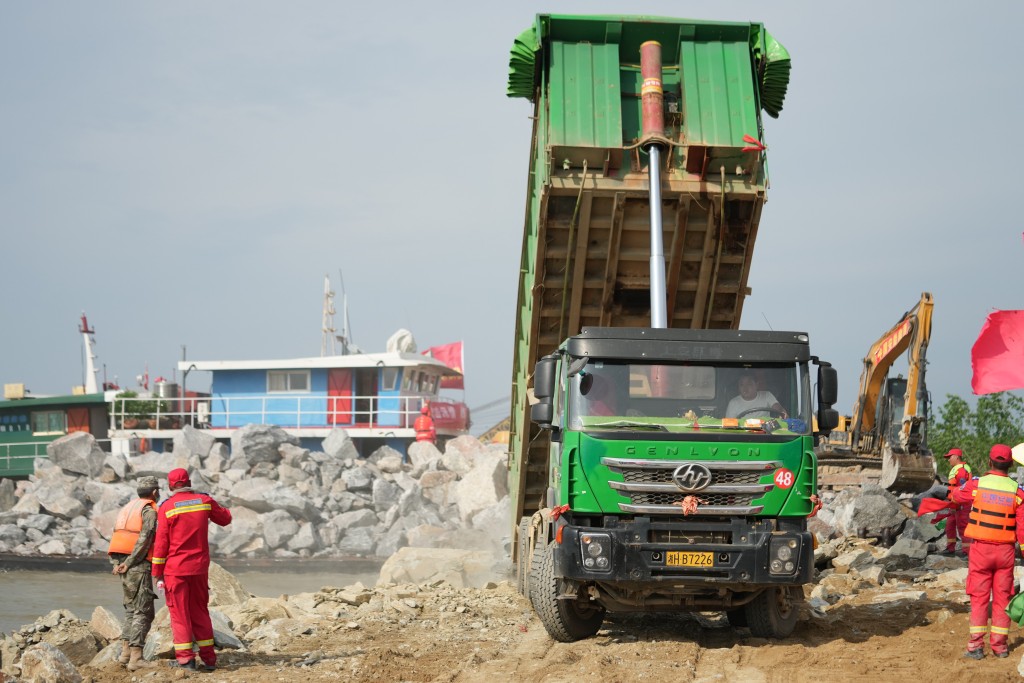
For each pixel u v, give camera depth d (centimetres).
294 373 4425
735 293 1511
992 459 973
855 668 934
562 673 935
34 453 4691
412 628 1336
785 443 1029
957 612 1256
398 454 4144
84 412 4691
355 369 4419
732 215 1428
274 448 3928
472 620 1377
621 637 1161
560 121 1387
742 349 1062
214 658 1032
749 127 1407
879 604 1363
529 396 1548
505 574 2028
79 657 1200
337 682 942
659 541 1028
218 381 4453
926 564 1725
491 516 3438
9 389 4828
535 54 1416
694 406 1053
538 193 1447
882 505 2005
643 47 1407
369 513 3597
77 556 3297
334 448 4066
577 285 1485
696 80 1420
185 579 1010
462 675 956
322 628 1335
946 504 1440
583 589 1100
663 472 1019
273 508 3531
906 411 2220
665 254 1476
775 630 1125
